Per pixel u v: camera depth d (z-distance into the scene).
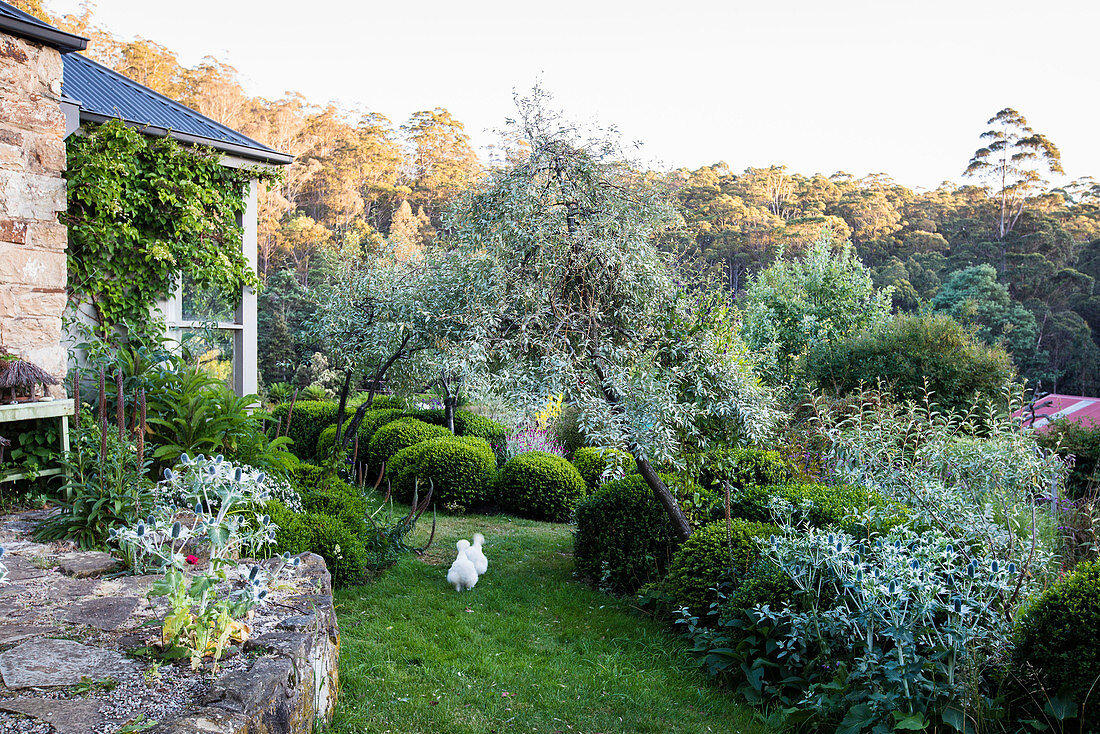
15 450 4.06
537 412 4.68
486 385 4.63
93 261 5.69
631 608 4.77
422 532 6.84
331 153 45.50
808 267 18.62
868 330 15.85
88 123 5.98
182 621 2.21
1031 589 3.12
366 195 47.19
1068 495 6.12
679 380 4.74
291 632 2.48
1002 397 10.71
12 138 4.28
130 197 5.95
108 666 2.09
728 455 5.23
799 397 11.12
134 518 3.34
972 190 50.69
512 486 8.05
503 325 4.78
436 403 12.80
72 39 4.48
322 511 5.25
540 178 4.70
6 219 4.25
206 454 4.68
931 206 51.88
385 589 4.81
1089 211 47.53
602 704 3.25
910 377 12.14
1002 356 12.21
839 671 3.01
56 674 2.01
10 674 1.99
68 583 2.83
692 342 4.75
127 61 35.94
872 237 48.22
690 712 3.21
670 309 4.84
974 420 10.49
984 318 30.95
